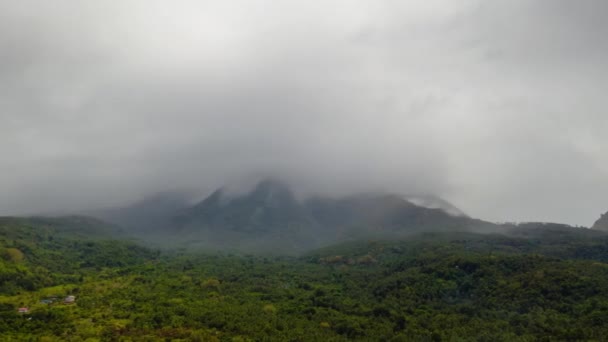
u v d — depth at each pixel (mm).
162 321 194625
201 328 188875
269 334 184875
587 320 181000
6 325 184375
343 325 195500
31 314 199125
